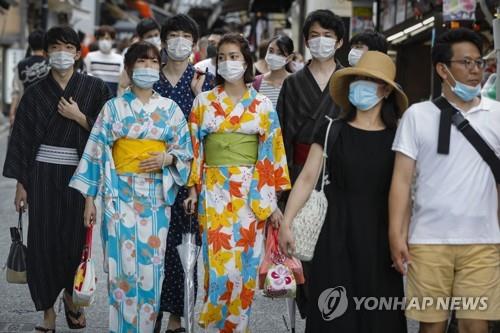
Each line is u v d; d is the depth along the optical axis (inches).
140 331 200.2
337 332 167.5
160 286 201.2
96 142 199.5
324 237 168.9
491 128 160.7
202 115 199.8
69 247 218.5
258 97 199.5
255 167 199.0
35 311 242.8
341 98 174.2
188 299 198.2
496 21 245.6
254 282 199.2
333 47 222.2
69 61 215.5
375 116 169.0
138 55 195.8
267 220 202.5
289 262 199.2
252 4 851.4
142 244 199.0
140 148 197.9
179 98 227.1
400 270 162.4
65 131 217.3
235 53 195.8
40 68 386.6
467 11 321.1
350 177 165.5
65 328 229.1
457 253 160.4
